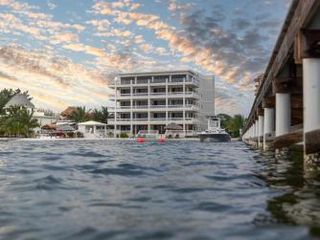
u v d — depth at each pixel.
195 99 91.31
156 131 86.00
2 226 4.61
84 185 7.91
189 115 90.12
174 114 90.56
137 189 7.33
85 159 15.46
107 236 4.05
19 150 24.16
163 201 6.09
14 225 4.65
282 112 15.55
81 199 6.33
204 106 101.56
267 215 5.00
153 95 89.81
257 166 12.36
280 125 15.61
